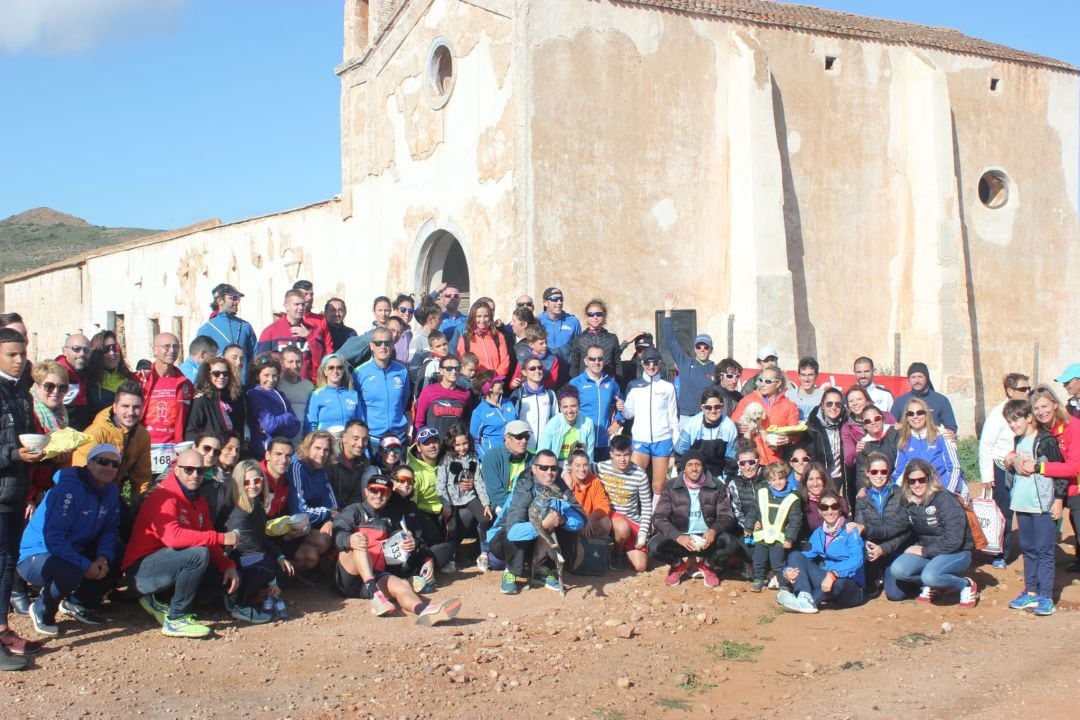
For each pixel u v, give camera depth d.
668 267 15.96
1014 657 7.35
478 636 7.88
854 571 8.80
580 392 10.66
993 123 19.38
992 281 19.33
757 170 15.98
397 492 9.11
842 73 17.69
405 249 18.59
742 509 9.34
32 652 7.12
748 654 7.63
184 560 7.53
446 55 17.56
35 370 7.31
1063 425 8.52
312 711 6.31
